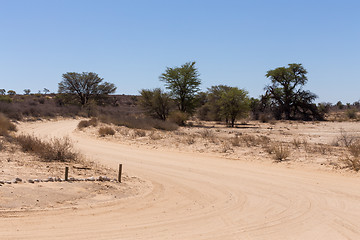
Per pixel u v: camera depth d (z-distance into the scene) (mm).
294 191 11062
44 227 7031
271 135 35438
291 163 16234
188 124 51688
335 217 8305
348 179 12688
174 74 53125
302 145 22781
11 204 8078
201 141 25922
